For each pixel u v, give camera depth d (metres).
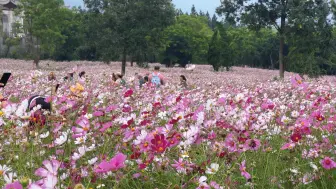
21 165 3.22
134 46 37.28
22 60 61.34
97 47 38.78
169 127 3.46
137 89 10.17
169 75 31.16
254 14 38.44
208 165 3.24
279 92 12.36
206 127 3.63
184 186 3.01
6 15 79.88
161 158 3.31
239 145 3.43
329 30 34.84
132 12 36.56
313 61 34.62
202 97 8.74
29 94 9.80
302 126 4.30
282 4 37.38
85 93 4.53
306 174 3.73
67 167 3.08
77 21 72.81
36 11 48.75
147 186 3.40
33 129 3.94
